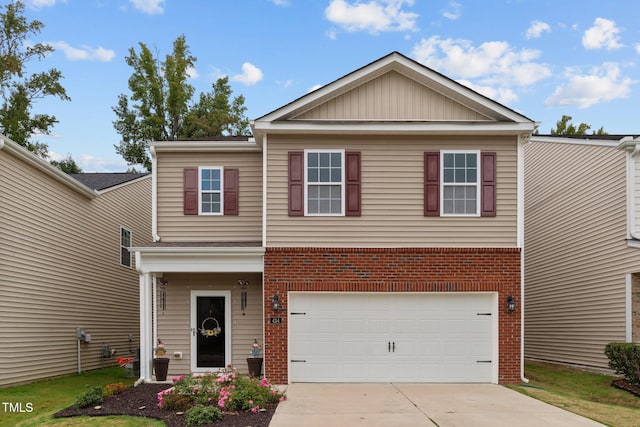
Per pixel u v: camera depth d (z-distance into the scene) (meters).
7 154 12.69
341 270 12.59
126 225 19.84
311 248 12.61
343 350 12.62
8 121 26.86
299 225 12.71
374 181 12.86
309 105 13.16
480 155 12.89
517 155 12.91
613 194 14.55
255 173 14.45
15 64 25.64
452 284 12.58
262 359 12.78
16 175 13.07
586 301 15.82
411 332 12.69
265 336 12.48
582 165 16.20
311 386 12.09
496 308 12.58
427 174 12.85
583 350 15.89
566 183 17.16
